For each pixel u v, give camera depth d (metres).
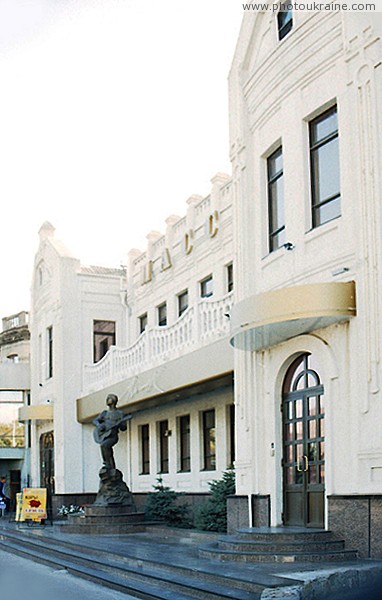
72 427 27.45
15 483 34.75
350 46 12.81
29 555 16.30
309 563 11.38
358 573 10.12
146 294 27.03
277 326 13.05
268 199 15.51
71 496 27.00
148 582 11.57
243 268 15.75
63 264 28.30
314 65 13.80
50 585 12.14
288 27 14.87
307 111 13.97
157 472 24.88
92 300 28.52
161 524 20.02
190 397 22.91
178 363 19.42
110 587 11.77
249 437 14.98
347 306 12.32
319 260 13.42
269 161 15.56
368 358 11.96
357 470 11.99
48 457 30.03
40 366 30.83
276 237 15.20
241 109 16.23
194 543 15.87
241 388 15.44
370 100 12.33
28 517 22.14
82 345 28.08
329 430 12.69
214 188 21.70
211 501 17.92
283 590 9.31
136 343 23.25
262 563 11.68
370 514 11.65
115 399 21.73
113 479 20.84
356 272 12.40
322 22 13.64
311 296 12.38
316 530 12.49
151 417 25.52
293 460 14.10
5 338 39.44
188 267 23.69
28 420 30.66
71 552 15.40
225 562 11.95
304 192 13.95
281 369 14.41
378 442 11.70
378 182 12.06
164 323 25.83
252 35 15.88
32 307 31.94
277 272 14.70
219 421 21.28
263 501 14.52
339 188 13.27
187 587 10.48
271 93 15.10
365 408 11.96
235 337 13.88
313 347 13.39
